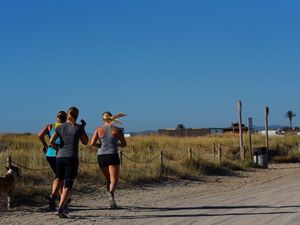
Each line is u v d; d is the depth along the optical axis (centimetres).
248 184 2014
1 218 1109
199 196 1574
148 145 3438
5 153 1923
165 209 1248
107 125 1245
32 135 3650
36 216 1132
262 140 4228
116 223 1030
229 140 4059
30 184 1511
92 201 1437
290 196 1485
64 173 1137
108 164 1243
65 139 1116
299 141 4406
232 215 1134
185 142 3753
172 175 2125
